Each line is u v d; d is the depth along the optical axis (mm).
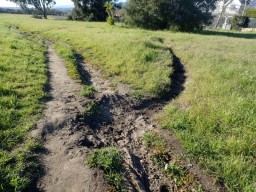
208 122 6547
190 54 13195
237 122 6523
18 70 9289
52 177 4637
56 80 9234
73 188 4426
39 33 21406
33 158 5012
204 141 5941
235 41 19531
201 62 11719
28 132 5723
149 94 8797
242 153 5496
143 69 10750
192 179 4980
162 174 5223
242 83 8992
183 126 6605
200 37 20453
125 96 8570
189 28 29859
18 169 4613
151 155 5727
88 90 8461
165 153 5727
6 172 4508
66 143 5602
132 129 6902
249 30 38531
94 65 11641
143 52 12344
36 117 6305
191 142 5973
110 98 8242
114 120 7289
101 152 5254
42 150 5285
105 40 15258
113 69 10727
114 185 4559
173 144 6012
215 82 8953
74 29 22078
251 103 7328
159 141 6090
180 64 12172
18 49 12781
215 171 5145
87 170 4781
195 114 6965
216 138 6055
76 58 12828
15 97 7098
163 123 6832
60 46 14898
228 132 6285
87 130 6309
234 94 7949
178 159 5504
